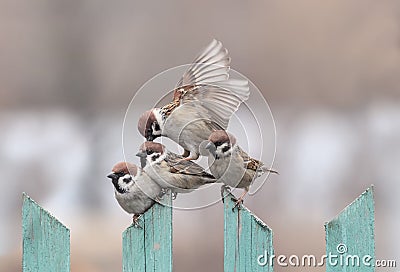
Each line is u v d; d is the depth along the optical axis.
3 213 11.46
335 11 20.20
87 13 22.81
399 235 9.77
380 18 19.84
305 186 12.27
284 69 20.53
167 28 22.92
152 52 22.78
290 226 10.27
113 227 11.02
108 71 22.89
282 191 11.80
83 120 19.38
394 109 18.88
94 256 9.80
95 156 15.02
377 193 12.25
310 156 14.61
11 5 23.12
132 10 22.66
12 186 12.99
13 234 10.37
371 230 4.40
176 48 22.83
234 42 21.66
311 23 20.00
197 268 8.95
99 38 23.22
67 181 13.35
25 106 22.31
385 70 19.61
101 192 12.90
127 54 22.97
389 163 14.09
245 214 4.41
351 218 4.41
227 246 4.44
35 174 13.74
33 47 23.08
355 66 19.83
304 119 18.30
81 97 22.47
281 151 15.05
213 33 21.95
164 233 4.44
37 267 4.45
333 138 16.38
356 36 19.55
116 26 23.25
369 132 16.80
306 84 20.20
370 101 19.47
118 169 4.39
